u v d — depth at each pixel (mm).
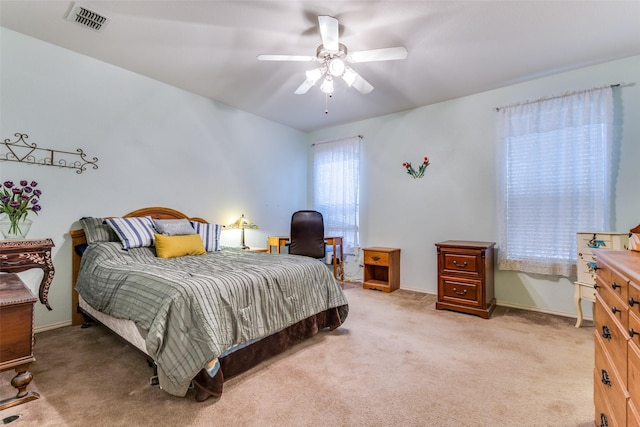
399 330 2605
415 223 4059
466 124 3662
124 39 2543
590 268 2594
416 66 2920
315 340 2395
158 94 3330
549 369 1933
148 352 1547
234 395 1642
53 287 2617
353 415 1483
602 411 1221
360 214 4609
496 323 2773
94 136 2875
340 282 4492
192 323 1579
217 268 2158
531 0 2004
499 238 3357
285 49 2668
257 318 1901
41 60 2578
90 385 1720
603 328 1223
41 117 2578
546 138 3078
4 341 1492
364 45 2553
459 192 3707
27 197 2492
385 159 4355
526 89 3254
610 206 2779
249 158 4328
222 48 2660
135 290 1807
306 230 3947
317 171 5105
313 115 4395
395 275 4059
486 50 2629
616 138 2785
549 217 3047
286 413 1495
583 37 2424
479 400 1606
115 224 2684
